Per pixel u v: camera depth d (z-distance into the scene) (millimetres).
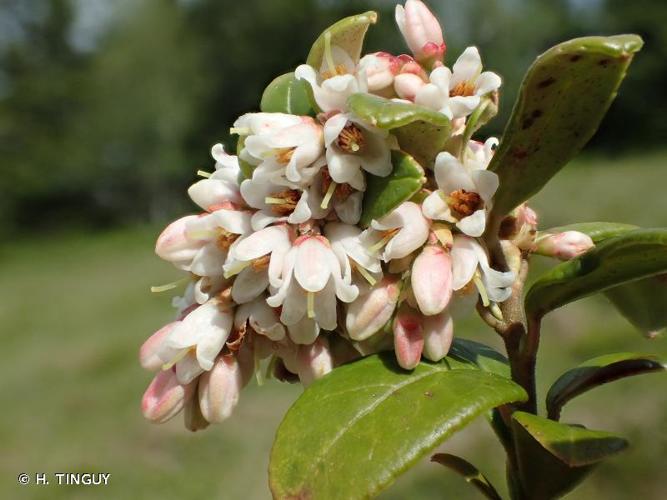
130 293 679
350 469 55
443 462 72
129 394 371
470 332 329
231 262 61
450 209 62
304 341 63
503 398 57
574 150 62
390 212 59
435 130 61
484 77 64
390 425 56
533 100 60
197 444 281
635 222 603
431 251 60
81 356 464
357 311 61
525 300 66
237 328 64
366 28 64
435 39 66
